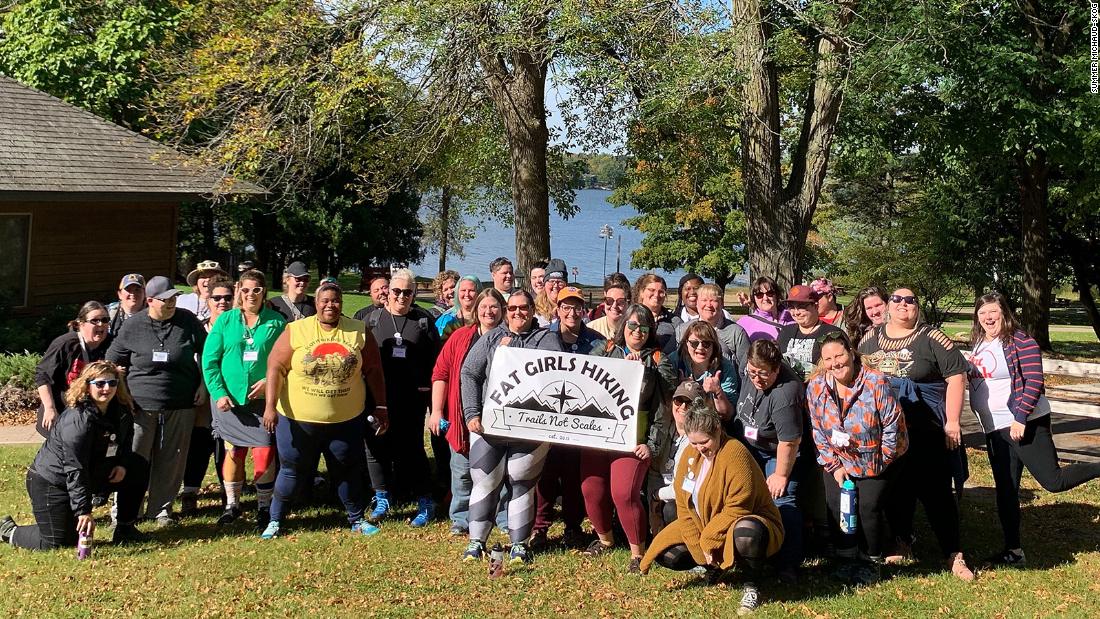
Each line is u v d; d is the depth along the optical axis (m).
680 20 15.27
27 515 7.71
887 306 7.18
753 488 5.84
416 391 7.89
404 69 16.12
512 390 6.52
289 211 37.31
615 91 15.37
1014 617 5.70
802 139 17.19
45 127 17.44
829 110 16.64
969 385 7.02
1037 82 19.19
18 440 10.95
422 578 6.39
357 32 16.84
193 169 17.91
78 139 17.62
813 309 7.47
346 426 7.27
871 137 19.52
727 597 6.06
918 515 7.99
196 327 7.74
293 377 7.16
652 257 47.78
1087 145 19.17
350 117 18.09
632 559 6.53
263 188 18.81
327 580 6.34
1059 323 44.38
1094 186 21.52
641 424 6.50
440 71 16.09
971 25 16.17
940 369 6.53
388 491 7.95
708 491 5.86
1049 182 27.06
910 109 18.70
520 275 11.65
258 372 7.55
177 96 18.59
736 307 44.00
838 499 6.30
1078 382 15.10
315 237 38.97
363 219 38.97
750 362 6.15
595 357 6.43
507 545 7.05
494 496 6.74
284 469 7.24
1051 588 6.20
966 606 5.88
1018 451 6.69
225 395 7.53
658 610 5.85
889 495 6.30
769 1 15.59
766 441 6.28
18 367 12.72
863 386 6.13
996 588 6.20
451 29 15.43
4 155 15.95
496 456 6.70
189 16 20.50
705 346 6.34
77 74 24.00
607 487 6.66
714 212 45.34
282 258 40.47
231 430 7.59
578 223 177.88
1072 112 18.45
